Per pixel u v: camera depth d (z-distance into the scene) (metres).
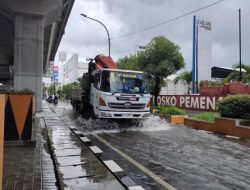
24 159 8.16
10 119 10.00
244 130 13.12
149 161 8.57
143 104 16.19
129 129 15.64
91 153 9.34
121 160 8.63
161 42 29.23
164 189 6.14
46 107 38.62
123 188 6.08
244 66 36.75
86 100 19.30
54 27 36.47
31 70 25.86
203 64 32.28
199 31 32.19
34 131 13.74
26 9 25.41
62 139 12.01
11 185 6.00
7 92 10.06
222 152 10.00
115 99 15.71
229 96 15.21
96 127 16.14
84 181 6.49
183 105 28.88
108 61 18.89
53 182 6.35
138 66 30.67
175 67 29.66
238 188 6.29
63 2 27.44
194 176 7.13
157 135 13.72
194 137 13.23
